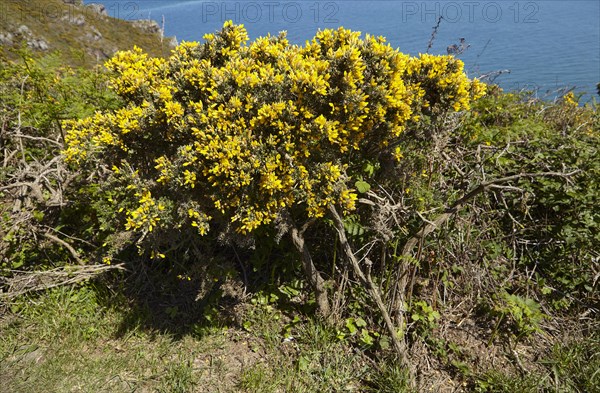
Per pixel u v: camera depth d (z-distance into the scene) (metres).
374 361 2.96
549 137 3.79
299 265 3.35
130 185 2.66
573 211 3.40
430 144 3.24
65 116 4.04
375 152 3.11
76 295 3.43
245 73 2.59
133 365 2.96
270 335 3.13
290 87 2.53
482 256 3.39
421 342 3.02
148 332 3.22
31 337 3.18
